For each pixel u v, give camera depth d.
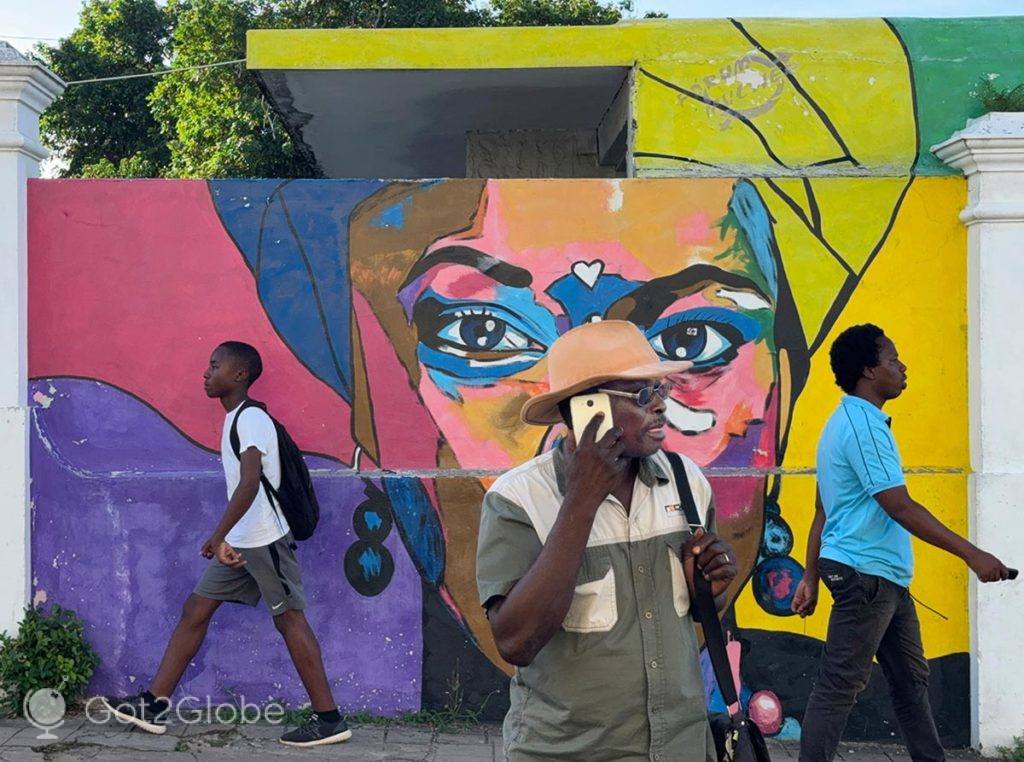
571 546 2.53
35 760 5.07
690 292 6.02
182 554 5.87
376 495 5.91
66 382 5.89
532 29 6.41
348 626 5.89
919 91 6.19
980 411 5.88
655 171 6.20
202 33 18.08
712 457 6.00
